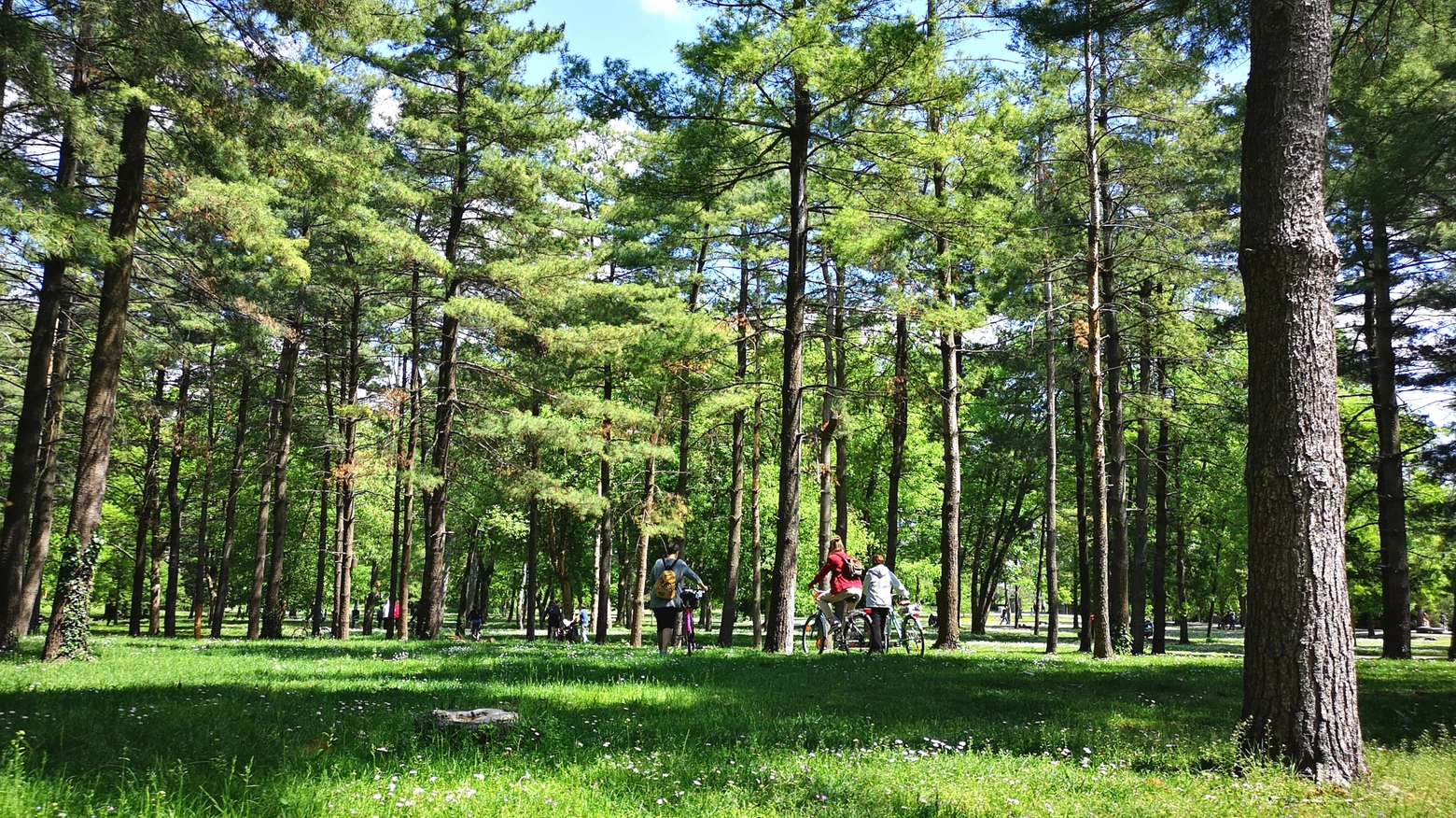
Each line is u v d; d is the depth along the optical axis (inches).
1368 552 1556.3
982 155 661.9
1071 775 205.8
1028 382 1056.8
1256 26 255.9
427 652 574.9
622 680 366.9
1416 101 434.0
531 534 1273.4
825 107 604.7
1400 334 927.7
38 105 500.4
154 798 150.2
